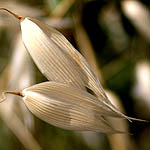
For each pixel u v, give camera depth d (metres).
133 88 0.24
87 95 0.12
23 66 0.21
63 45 0.12
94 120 0.12
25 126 0.21
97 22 0.24
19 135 0.21
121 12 0.24
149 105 0.23
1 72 0.24
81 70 0.12
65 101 0.12
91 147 0.24
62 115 0.12
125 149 0.21
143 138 0.24
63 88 0.12
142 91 0.23
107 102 0.12
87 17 0.24
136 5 0.23
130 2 0.23
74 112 0.12
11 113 0.21
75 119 0.12
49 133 0.24
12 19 0.21
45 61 0.12
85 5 0.23
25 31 0.12
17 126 0.21
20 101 0.21
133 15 0.23
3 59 0.24
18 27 0.22
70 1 0.22
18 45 0.22
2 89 0.21
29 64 0.22
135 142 0.24
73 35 0.23
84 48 0.22
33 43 0.12
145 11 0.23
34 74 0.22
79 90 0.12
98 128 0.12
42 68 0.12
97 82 0.12
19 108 0.22
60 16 0.22
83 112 0.12
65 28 0.23
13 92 0.12
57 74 0.12
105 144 0.24
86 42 0.22
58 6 0.22
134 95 0.24
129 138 0.22
